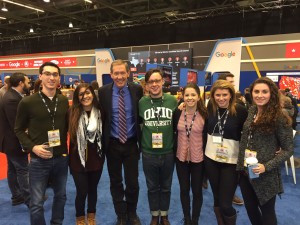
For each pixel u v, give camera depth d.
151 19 13.26
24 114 1.85
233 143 1.89
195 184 2.12
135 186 2.30
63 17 13.72
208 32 12.55
